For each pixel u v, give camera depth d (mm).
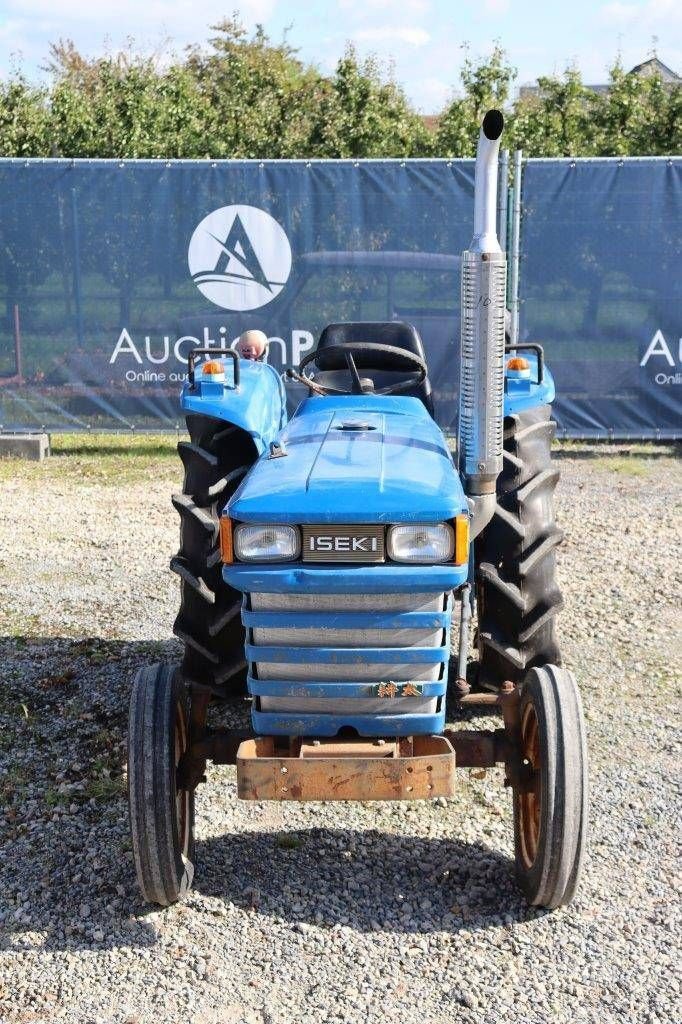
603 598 6379
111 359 10008
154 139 17234
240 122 18625
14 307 9914
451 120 18219
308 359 4840
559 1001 3191
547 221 9617
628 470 9438
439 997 3219
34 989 3281
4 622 6121
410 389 5121
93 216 9766
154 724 3432
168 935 3516
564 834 3361
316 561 3303
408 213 9703
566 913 3596
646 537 7539
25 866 3916
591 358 9836
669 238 9594
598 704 5070
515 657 4551
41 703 5191
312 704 3484
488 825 4152
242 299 9906
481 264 3609
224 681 4793
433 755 3342
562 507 8305
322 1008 3180
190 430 5191
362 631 3393
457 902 3676
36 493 8820
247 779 3350
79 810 4277
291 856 3957
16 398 10062
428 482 3410
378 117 17875
